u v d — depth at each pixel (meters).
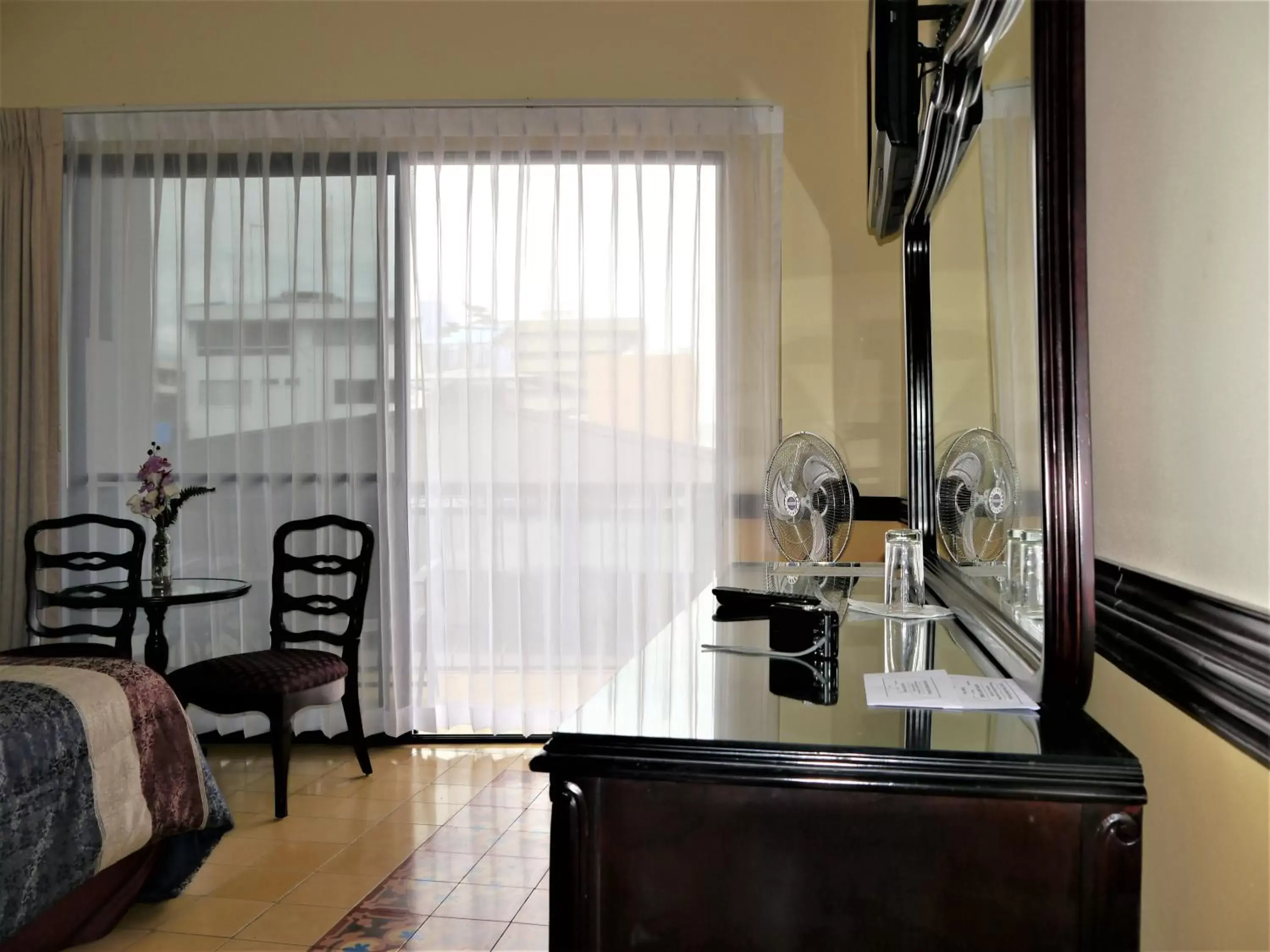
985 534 1.86
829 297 4.20
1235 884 1.05
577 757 1.20
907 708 1.35
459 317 4.25
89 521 3.97
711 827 1.18
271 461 4.28
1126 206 1.37
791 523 2.91
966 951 1.13
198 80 4.34
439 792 3.71
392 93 4.31
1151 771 1.32
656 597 4.22
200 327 4.32
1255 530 0.98
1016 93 1.54
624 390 4.23
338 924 2.64
